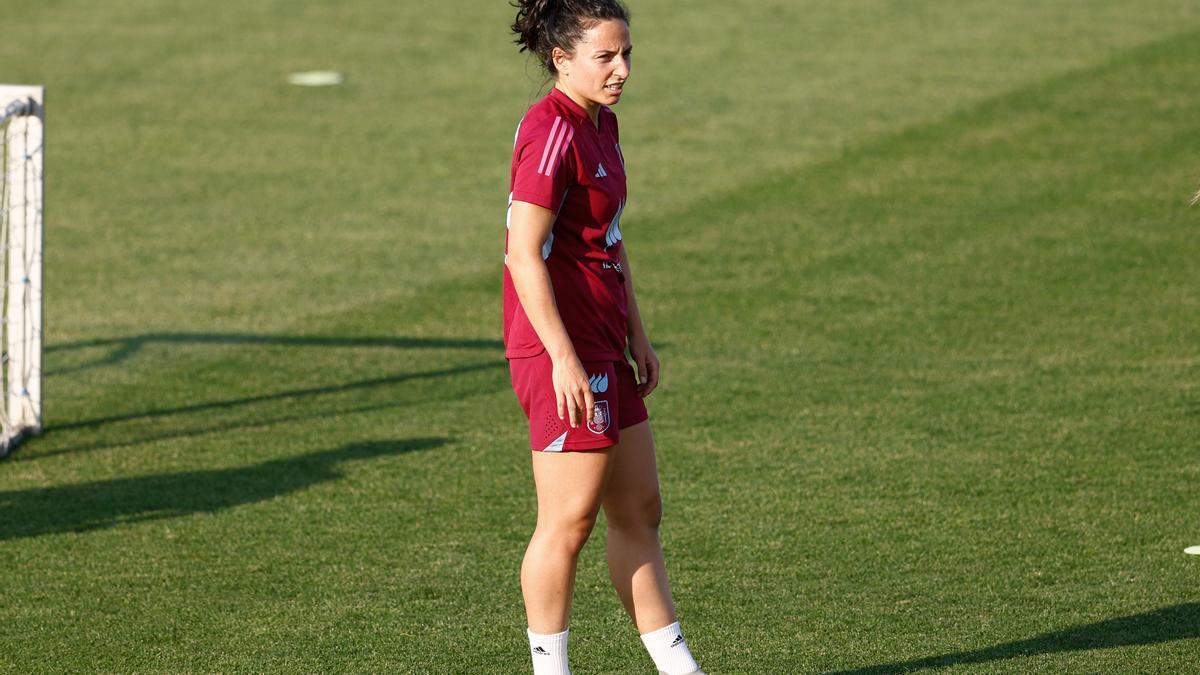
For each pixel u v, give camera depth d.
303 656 15.43
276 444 22.66
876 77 53.97
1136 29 59.72
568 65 12.55
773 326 29.17
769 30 61.09
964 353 27.19
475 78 54.91
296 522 19.36
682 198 40.47
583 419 12.79
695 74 54.81
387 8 65.94
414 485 20.77
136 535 18.94
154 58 57.78
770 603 16.69
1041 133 46.53
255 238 37.00
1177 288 31.42
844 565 17.77
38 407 23.27
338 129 48.50
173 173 43.41
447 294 32.28
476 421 23.75
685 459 21.72
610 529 13.87
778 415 23.77
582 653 15.45
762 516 19.42
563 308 12.88
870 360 26.83
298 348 28.28
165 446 22.61
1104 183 41.00
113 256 35.34
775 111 49.94
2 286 23.41
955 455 21.75
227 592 17.12
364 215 39.22
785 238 36.34
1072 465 21.25
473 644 15.71
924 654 15.28
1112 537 18.55
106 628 16.16
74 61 57.16
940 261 34.00
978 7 64.38
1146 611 16.28
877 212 38.66
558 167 12.41
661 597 13.80
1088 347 27.42
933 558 17.95
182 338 29.00
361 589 17.20
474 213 39.47
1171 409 23.73
